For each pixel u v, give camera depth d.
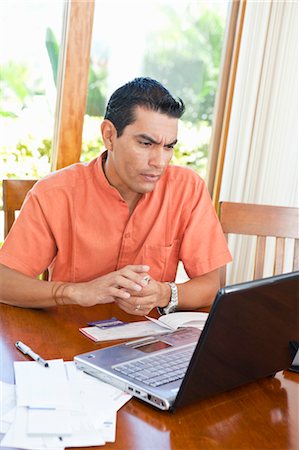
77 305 1.54
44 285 1.47
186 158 3.03
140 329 1.41
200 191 1.77
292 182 2.98
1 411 0.97
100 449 0.91
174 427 1.00
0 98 2.61
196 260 1.74
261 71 2.86
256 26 2.80
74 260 1.67
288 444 0.99
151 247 1.71
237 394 1.15
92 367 1.13
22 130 2.68
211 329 0.97
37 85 2.64
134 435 0.96
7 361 1.16
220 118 3.00
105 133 1.55
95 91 2.74
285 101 2.90
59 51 2.62
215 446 0.96
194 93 2.95
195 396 1.04
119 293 1.40
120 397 1.06
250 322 1.04
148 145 1.47
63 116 2.65
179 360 1.18
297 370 1.28
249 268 3.01
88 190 1.64
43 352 1.23
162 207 1.71
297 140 2.94
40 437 0.91
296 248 1.97
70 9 2.52
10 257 1.56
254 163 2.95
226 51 2.92
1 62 2.57
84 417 0.98
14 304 1.49
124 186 1.63
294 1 2.81
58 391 1.04
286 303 1.10
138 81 1.48
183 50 2.86
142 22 2.74
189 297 1.59
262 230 1.95
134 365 1.14
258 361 1.14
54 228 1.62
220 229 1.79
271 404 1.12
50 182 1.64
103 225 1.66
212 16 2.86
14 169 2.72
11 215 1.79
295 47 2.85
